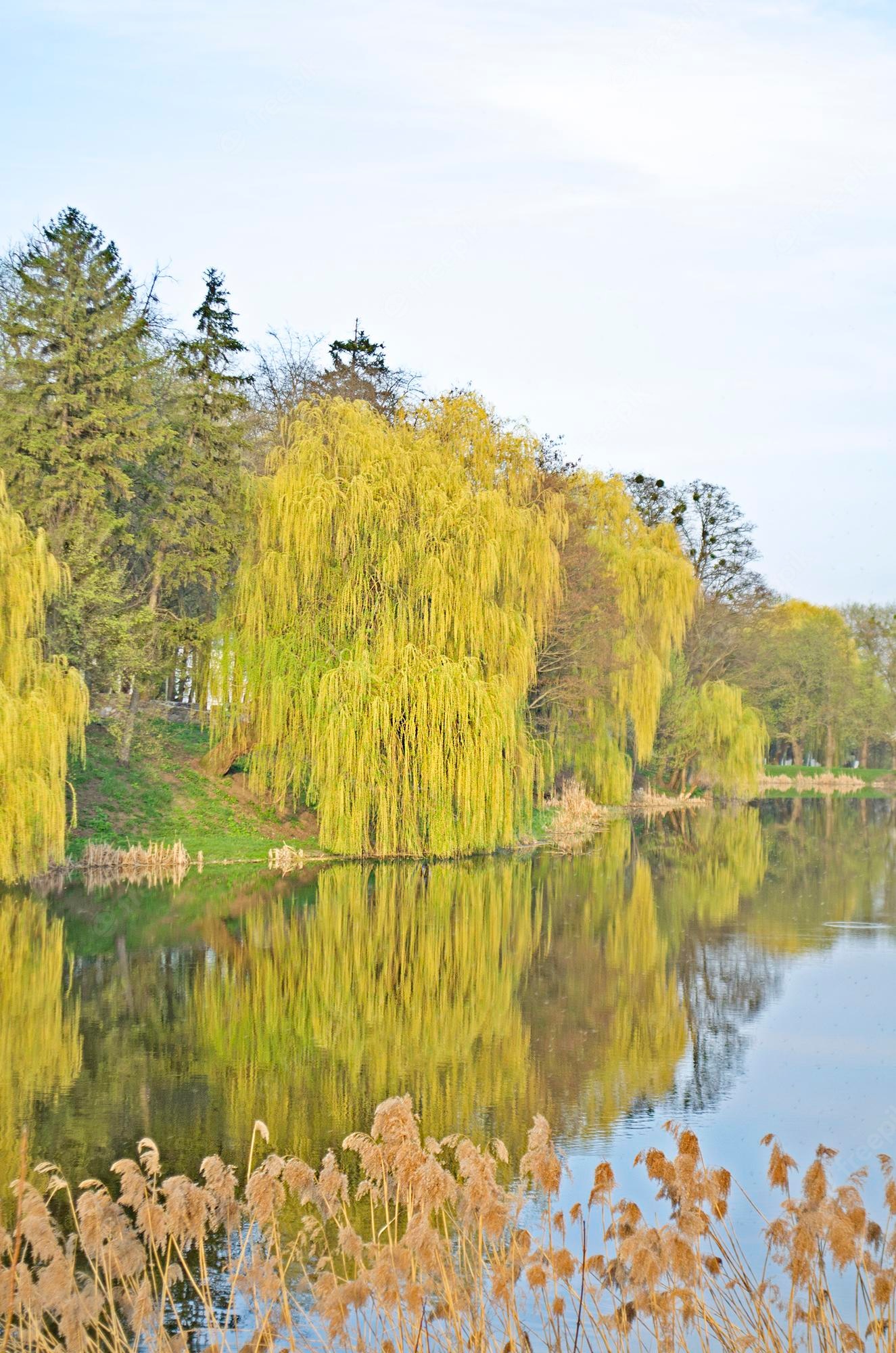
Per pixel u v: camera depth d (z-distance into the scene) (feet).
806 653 289.12
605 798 168.66
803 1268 23.15
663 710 197.88
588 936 79.87
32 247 113.50
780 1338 25.72
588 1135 42.16
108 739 127.24
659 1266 22.94
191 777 126.21
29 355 111.55
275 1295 25.18
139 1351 26.20
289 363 183.52
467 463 129.29
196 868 105.19
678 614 164.35
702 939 79.10
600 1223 34.78
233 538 118.93
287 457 112.06
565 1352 25.79
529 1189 37.11
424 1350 24.00
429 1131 42.32
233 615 117.39
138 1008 59.52
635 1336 27.43
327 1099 45.73
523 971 68.95
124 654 111.86
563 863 118.93
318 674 107.86
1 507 88.17
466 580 107.24
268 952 72.95
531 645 114.32
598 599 148.46
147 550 128.16
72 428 110.42
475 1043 53.88
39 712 84.84
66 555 109.09
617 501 167.84
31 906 86.43
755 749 202.59
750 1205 36.52
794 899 97.35
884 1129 42.88
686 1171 24.39
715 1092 46.96
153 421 124.06
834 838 152.46
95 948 73.00
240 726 118.32
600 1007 60.80
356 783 105.19
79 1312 22.65
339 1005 60.70
